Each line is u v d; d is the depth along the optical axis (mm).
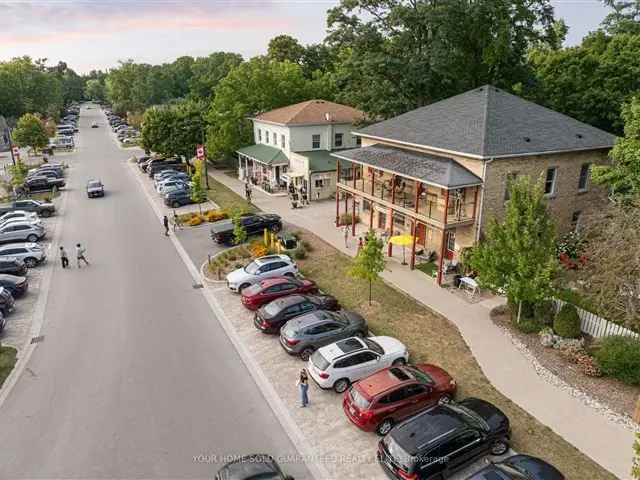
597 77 39344
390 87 41906
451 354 18125
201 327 20750
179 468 12945
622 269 17766
